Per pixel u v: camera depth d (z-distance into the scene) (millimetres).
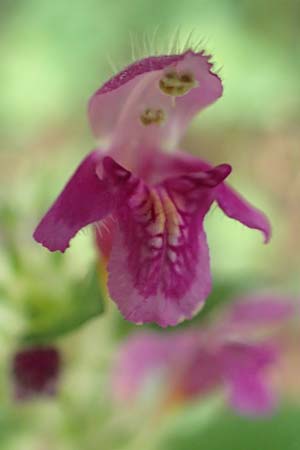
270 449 93
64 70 174
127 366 93
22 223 83
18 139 177
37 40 177
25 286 81
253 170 176
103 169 72
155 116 76
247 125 175
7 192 87
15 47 176
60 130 177
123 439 89
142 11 179
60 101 173
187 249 72
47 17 179
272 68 173
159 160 77
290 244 166
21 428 88
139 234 72
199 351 92
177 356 93
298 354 144
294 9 176
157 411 92
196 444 92
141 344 94
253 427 93
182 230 72
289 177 174
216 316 93
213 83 76
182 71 75
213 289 86
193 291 71
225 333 92
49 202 85
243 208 74
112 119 76
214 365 92
